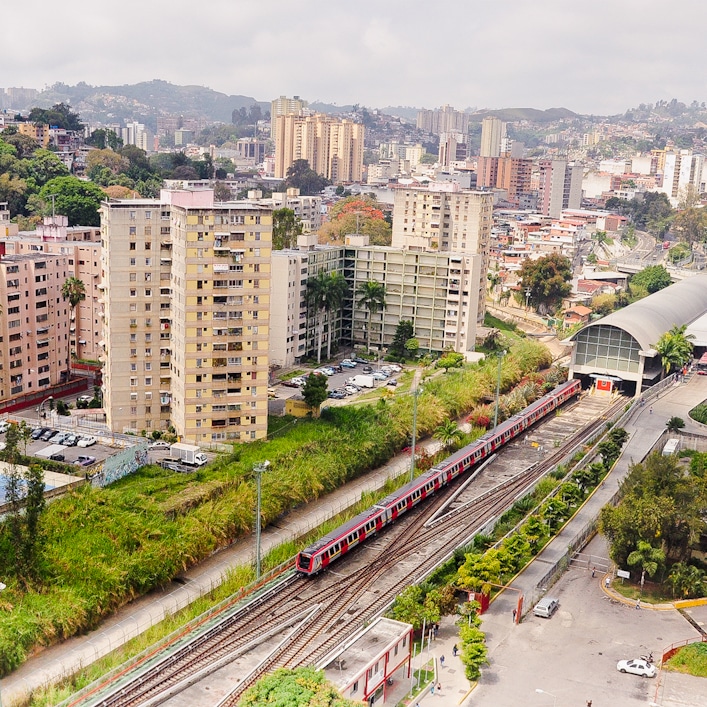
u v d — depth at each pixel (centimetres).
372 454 18862
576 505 16875
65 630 12044
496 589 13775
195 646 11688
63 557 13150
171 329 19050
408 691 11044
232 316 18388
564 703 10950
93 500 14675
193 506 15725
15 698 10700
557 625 12900
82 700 10450
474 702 10875
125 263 18588
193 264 17925
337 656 10569
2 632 11438
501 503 17200
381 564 14488
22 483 14575
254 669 11000
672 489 14575
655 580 14338
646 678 11612
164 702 10319
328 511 16775
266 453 18288
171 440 18900
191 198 18900
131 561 13325
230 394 18738
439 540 15475
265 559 14600
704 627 13038
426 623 12444
